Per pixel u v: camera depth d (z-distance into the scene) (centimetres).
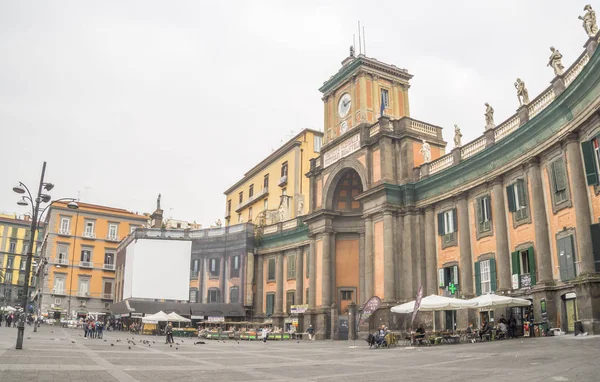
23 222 10031
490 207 2775
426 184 3250
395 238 3359
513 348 1736
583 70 1978
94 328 3434
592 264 2019
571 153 2155
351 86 3997
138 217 7462
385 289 3272
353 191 4138
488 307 2481
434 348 2156
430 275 3156
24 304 2036
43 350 1997
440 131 3672
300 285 4534
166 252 5428
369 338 2553
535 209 2398
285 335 3888
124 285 5669
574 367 1087
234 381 1133
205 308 5069
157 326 4650
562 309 2200
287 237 4822
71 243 6981
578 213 2094
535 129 2405
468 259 2898
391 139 3534
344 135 3919
